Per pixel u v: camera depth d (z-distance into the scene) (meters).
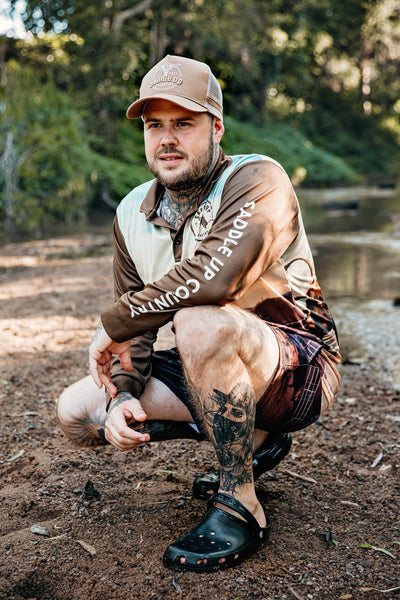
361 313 5.14
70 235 11.67
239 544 1.74
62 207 14.27
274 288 1.90
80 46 18.44
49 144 13.46
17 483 2.30
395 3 35.75
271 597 1.64
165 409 1.99
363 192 24.38
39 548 1.86
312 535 1.93
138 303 1.80
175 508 2.09
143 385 1.96
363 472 2.39
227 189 1.84
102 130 18.02
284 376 1.83
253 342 1.74
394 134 42.62
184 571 1.73
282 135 29.19
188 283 1.73
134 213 2.01
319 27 34.03
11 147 13.23
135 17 21.00
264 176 1.82
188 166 1.82
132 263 2.07
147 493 2.20
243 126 24.80
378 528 1.99
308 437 2.73
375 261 7.89
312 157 29.69
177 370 2.01
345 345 4.24
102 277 6.89
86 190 15.37
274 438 2.11
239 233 1.74
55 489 2.23
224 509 1.79
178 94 1.76
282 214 1.81
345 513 2.08
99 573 1.75
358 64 39.19
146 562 1.78
